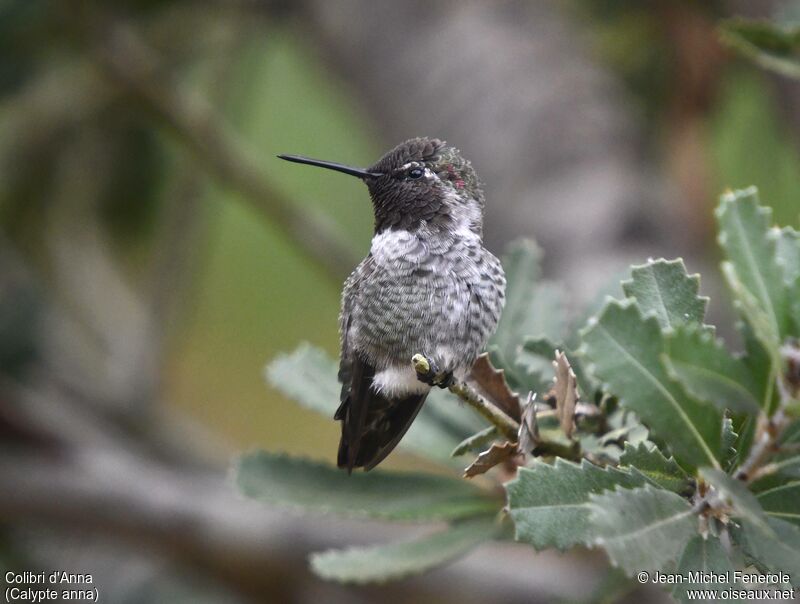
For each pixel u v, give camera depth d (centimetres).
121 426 1010
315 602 871
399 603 848
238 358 1175
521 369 450
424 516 471
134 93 945
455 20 948
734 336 755
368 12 973
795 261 342
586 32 966
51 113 1031
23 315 1010
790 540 321
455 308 610
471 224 643
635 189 839
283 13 1016
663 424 317
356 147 1162
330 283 1075
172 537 873
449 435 495
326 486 483
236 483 480
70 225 1091
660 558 305
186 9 1010
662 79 940
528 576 834
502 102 898
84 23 927
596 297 475
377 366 599
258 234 1191
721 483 309
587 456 400
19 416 915
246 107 1120
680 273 359
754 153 969
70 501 877
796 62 482
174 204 1045
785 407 303
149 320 1020
